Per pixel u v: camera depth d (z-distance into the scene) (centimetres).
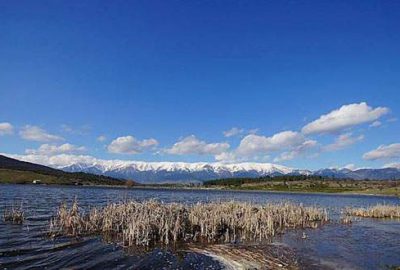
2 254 3497
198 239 4588
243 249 4122
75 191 16538
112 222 5084
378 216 8750
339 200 17912
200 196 16575
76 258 3462
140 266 3275
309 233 5597
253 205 7562
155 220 4719
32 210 6988
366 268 3522
